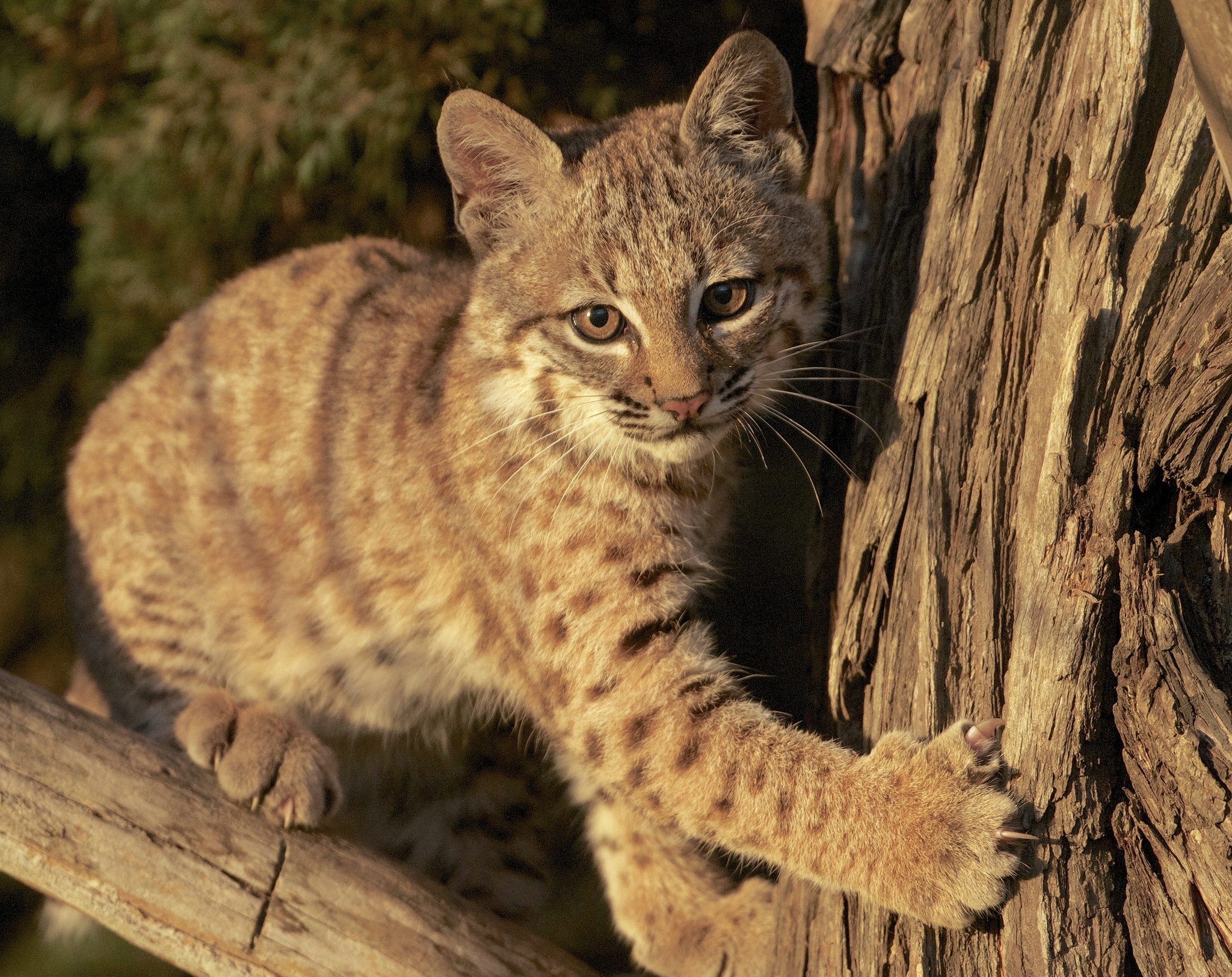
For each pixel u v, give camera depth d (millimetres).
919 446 3328
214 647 4781
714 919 4262
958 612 3113
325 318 4684
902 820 3070
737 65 4016
